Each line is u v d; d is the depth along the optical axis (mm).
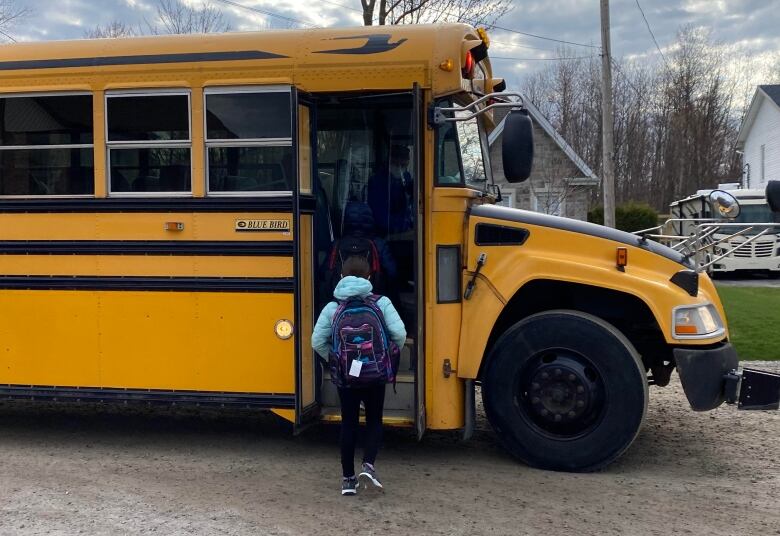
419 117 4922
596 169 48406
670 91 52312
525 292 5527
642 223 29828
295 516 4375
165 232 5359
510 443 5188
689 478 5039
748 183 37031
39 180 5551
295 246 4969
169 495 4730
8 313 5582
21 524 4266
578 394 5023
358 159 5582
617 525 4238
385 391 4984
